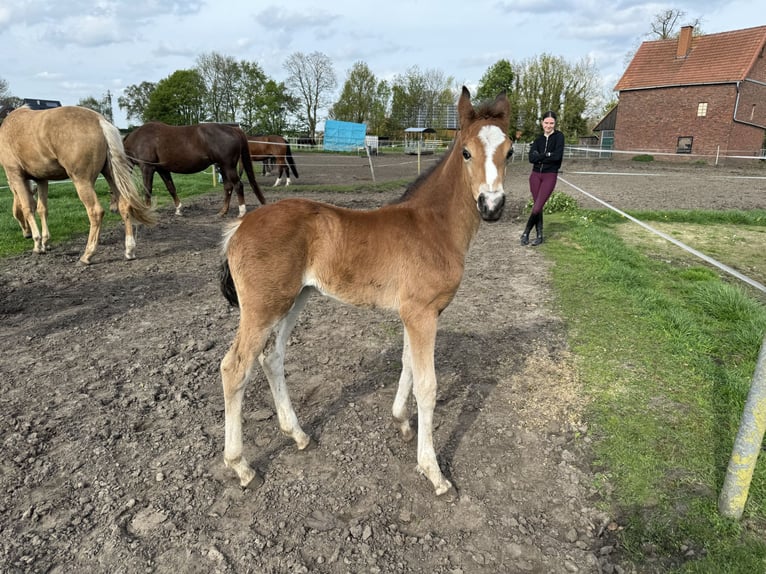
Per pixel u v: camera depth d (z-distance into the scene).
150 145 9.35
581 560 2.26
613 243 7.52
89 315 4.95
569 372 3.84
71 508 2.50
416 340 2.67
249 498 2.61
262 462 2.89
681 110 32.88
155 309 5.16
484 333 4.61
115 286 5.83
